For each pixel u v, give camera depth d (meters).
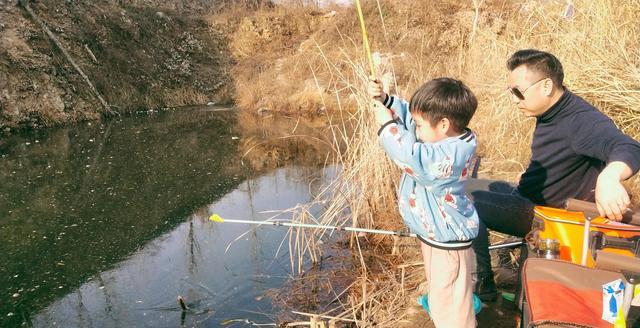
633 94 4.23
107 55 13.84
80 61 12.98
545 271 1.95
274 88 14.16
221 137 9.92
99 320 3.47
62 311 3.62
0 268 4.31
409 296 3.21
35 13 12.62
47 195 6.26
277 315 3.33
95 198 6.12
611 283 1.84
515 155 5.14
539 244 2.21
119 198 6.10
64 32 13.12
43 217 5.48
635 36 4.54
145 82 14.52
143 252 4.55
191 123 11.80
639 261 1.82
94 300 3.75
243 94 15.02
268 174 7.01
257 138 9.66
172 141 9.58
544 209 2.36
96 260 4.43
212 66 17.16
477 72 6.47
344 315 3.17
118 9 15.71
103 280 4.06
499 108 5.57
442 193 2.11
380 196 4.43
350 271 3.78
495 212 2.78
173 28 17.19
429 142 2.18
